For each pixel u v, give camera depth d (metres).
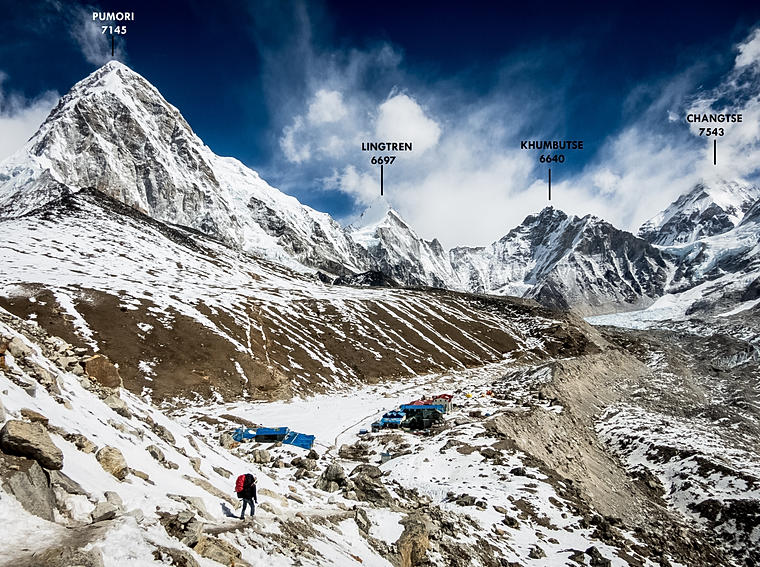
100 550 9.71
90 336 88.12
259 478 24.84
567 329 170.88
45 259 127.00
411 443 56.19
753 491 54.22
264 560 13.64
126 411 20.47
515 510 36.19
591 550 30.92
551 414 70.06
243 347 100.00
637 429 77.06
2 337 16.83
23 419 12.78
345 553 18.22
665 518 52.00
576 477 53.97
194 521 12.77
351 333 132.00
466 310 190.00
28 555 8.72
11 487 10.30
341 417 76.75
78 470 12.69
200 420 68.44
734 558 46.59
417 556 22.36
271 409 81.12
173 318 101.62
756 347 172.50
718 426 90.19
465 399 85.94
